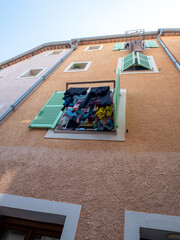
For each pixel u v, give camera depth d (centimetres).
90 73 712
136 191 277
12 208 292
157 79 576
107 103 349
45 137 419
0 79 912
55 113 484
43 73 824
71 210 271
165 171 297
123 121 412
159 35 1051
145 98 491
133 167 313
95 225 249
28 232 298
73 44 1260
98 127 402
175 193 265
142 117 422
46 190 307
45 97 598
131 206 260
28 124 480
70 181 312
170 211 246
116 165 322
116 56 870
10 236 305
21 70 959
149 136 368
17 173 348
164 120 401
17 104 568
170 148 334
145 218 244
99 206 269
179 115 407
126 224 242
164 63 685
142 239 265
